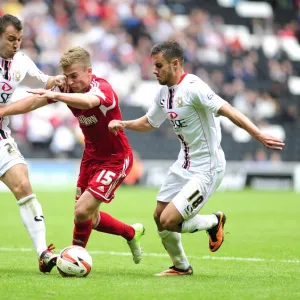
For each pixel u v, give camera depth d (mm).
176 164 26266
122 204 65188
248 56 114750
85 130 26750
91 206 26078
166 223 24938
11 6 97875
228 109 24016
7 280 23297
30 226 25969
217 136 25875
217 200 71625
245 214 56625
